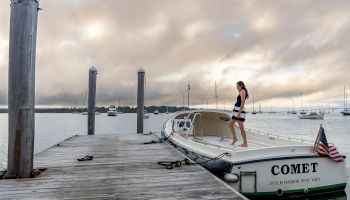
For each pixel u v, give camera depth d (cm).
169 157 755
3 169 590
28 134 525
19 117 516
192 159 727
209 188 465
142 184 489
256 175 582
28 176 527
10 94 515
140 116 1509
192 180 513
